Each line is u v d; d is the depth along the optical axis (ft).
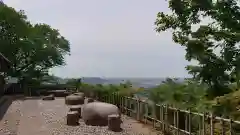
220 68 37.73
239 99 27.89
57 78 138.82
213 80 37.37
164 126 38.86
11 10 127.85
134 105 51.39
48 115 56.24
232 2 39.34
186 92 35.73
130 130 40.86
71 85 127.34
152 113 43.50
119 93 60.64
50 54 136.98
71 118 45.27
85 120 46.24
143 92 51.13
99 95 81.82
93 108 46.09
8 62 85.76
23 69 136.15
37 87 125.49
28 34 132.77
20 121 49.57
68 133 39.09
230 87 36.35
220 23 40.42
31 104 78.79
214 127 28.58
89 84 101.04
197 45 38.96
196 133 31.45
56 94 108.68
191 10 40.98
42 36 139.95
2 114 58.54
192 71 38.88
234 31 38.99
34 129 42.24
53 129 41.96
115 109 46.32
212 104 28.91
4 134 38.96
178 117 34.47
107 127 43.32
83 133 39.04
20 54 133.49
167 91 37.81
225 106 27.76
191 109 32.40
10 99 96.22
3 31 128.67
